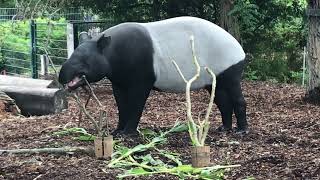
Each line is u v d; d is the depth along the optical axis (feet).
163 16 50.55
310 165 17.12
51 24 46.83
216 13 50.37
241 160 18.04
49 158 18.66
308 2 33.81
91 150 19.03
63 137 22.38
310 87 33.53
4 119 28.45
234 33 47.26
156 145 20.47
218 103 22.68
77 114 29.30
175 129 21.47
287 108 31.32
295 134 22.95
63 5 53.88
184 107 31.89
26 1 66.23
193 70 21.58
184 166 15.69
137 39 21.31
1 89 31.22
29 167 17.39
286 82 53.31
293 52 56.03
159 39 21.58
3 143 21.65
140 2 49.75
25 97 30.89
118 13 49.44
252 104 33.06
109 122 26.32
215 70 21.75
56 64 51.19
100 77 21.11
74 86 20.67
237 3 46.70
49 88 31.50
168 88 21.83
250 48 54.03
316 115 28.40
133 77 21.38
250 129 23.85
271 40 55.36
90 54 20.84
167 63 21.47
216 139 21.54
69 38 44.21
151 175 16.24
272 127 24.72
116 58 21.16
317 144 20.66
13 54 54.54
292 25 56.54
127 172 15.87
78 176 16.16
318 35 32.99
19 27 58.13
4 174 16.78
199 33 21.71
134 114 21.72
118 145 20.17
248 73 49.96
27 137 22.93
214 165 17.17
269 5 52.37
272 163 17.60
